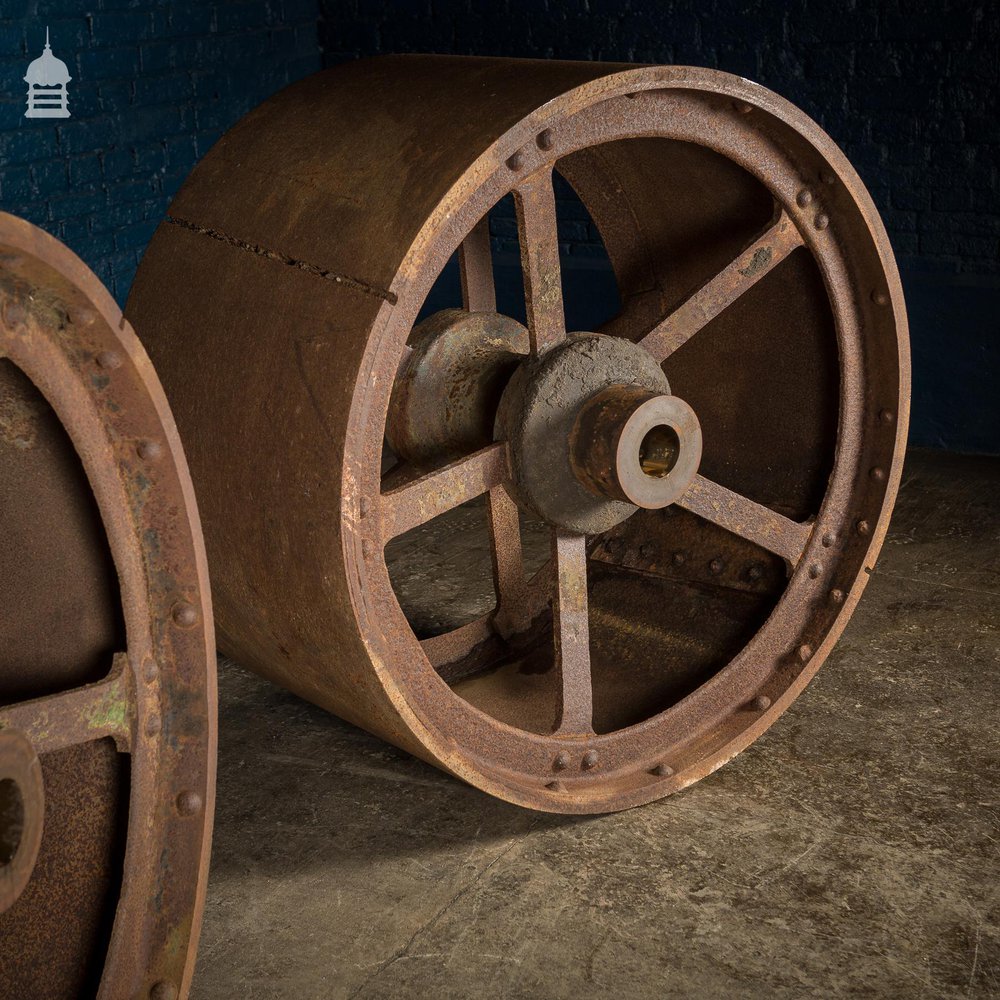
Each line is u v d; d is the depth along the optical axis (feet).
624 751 9.14
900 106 13.85
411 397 9.33
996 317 13.85
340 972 7.94
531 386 8.58
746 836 8.83
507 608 10.52
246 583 8.47
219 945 8.11
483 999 7.77
